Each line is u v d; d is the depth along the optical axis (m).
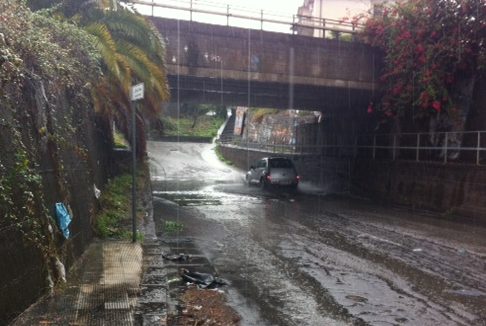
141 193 15.28
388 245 10.51
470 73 17.20
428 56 17.00
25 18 5.69
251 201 19.09
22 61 5.11
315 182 29.27
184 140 52.66
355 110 25.80
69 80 7.00
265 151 34.62
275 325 5.65
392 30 19.12
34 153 5.62
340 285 7.38
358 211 16.58
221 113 65.06
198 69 18.58
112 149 16.52
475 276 7.98
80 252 7.52
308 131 33.34
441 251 9.91
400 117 21.08
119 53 12.62
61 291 5.62
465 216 15.02
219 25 18.75
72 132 7.55
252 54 19.30
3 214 4.54
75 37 7.93
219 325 5.57
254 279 7.67
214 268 8.32
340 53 20.61
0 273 4.40
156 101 14.88
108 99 12.56
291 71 19.91
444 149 17.05
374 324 5.75
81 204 7.96
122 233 9.41
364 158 22.72
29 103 5.67
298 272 8.14
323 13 37.44
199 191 22.95
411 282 7.59
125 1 14.56
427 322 5.84
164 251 9.46
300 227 12.91
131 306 5.29
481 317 6.04
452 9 16.53
